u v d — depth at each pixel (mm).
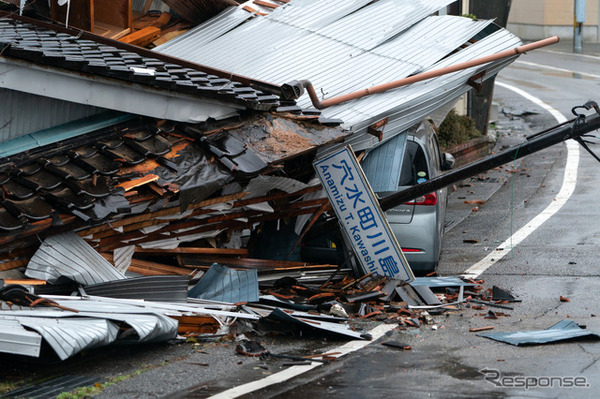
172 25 19484
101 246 11867
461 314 12508
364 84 15859
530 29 64375
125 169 11820
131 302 10688
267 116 14008
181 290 11539
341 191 13617
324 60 17000
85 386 9148
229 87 13734
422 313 12281
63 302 10234
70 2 16656
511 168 25734
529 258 16031
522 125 32375
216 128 13234
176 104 12820
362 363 10016
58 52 11797
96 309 10023
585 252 16141
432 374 9508
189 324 11188
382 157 15156
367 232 13492
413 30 17828
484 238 17969
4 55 10680
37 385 9203
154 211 11820
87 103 11867
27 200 10641
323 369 9789
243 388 9055
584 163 25344
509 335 11133
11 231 10109
